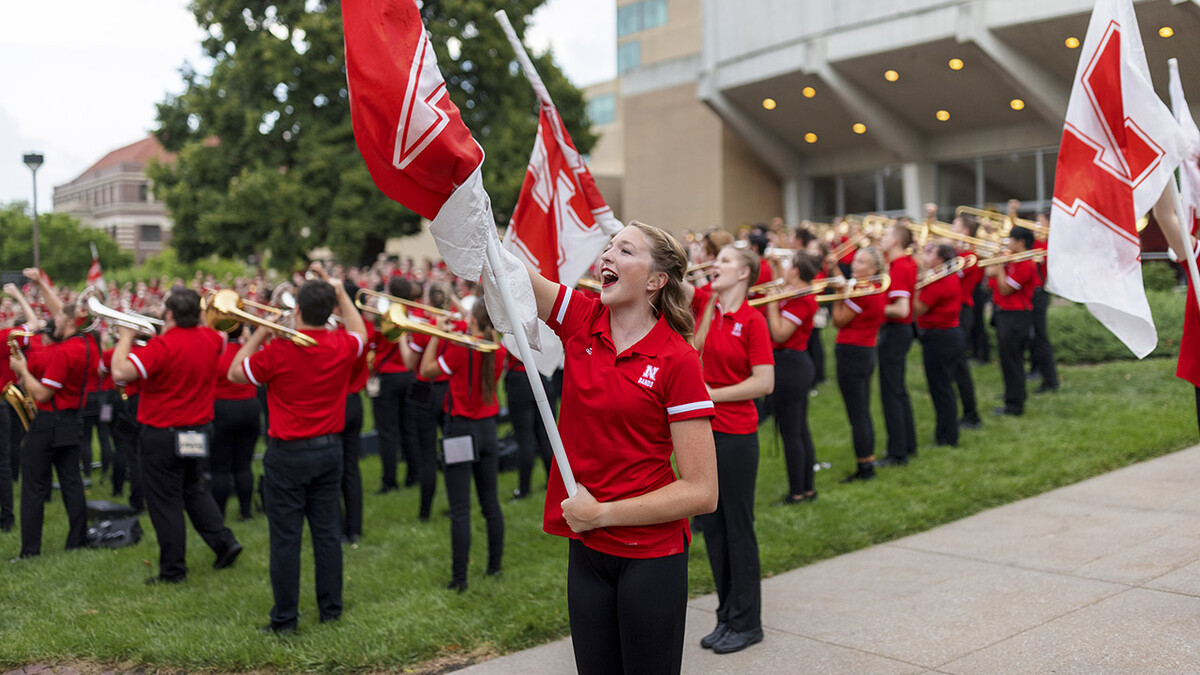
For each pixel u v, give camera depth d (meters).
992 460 7.48
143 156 57.34
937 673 3.86
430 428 7.00
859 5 19.97
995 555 5.32
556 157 4.86
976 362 11.98
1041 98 17.52
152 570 6.06
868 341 7.21
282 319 6.27
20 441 8.86
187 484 5.91
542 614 4.83
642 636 2.62
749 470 4.30
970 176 21.67
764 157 25.59
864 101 21.31
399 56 2.54
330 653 4.45
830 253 12.95
